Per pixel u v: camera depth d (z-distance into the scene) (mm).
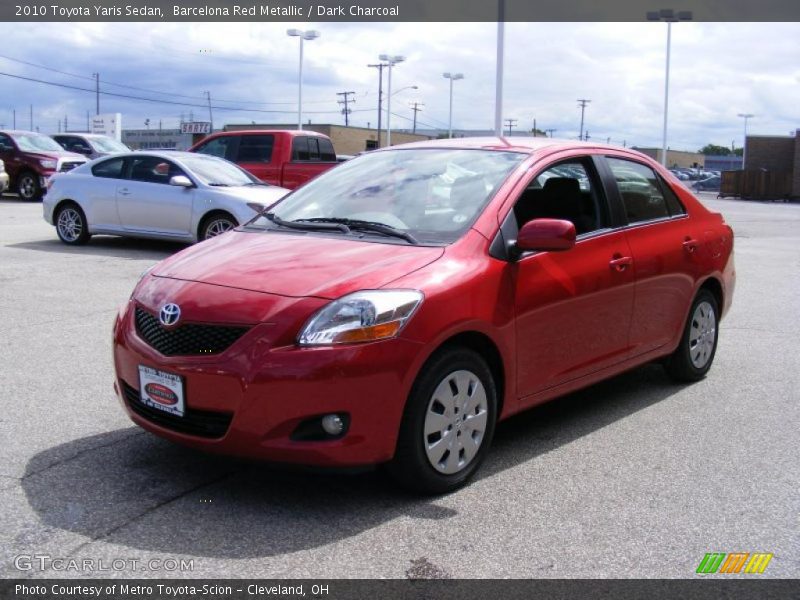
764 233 22328
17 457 4270
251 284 3832
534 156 4820
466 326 3918
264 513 3701
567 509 3852
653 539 3566
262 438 3535
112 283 9547
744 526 3721
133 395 4020
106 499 3793
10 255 11758
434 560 3324
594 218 5027
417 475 3814
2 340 6777
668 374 6117
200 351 3684
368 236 4348
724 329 8273
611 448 4711
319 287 3736
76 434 4637
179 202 12133
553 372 4562
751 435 4988
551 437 4891
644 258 5215
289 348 3539
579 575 3240
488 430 4152
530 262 4359
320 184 5176
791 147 62438
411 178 4836
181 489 3930
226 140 17219
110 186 12633
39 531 3463
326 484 4043
